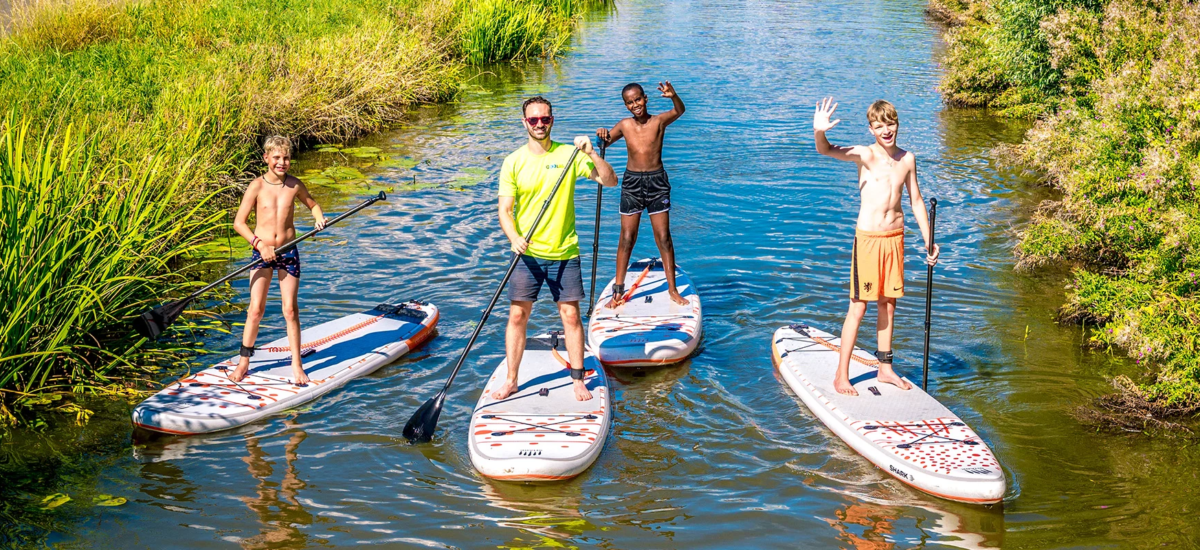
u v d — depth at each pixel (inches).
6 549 171.5
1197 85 311.4
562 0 964.6
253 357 249.0
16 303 223.3
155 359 251.0
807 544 176.1
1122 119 327.3
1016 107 557.3
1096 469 200.2
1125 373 244.4
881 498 191.3
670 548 175.0
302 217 374.6
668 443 213.5
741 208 385.4
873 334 268.7
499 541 177.0
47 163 243.3
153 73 474.6
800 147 480.1
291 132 476.4
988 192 412.2
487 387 231.0
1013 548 173.8
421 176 434.3
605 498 192.2
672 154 467.2
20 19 570.6
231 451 208.7
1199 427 216.4
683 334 259.9
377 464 204.4
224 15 637.3
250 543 175.6
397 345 255.6
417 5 763.4
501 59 756.0
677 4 1152.8
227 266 320.5
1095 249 321.1
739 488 195.3
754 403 231.9
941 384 238.8
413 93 588.4
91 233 236.7
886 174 214.5
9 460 203.3
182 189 333.4
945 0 1059.3
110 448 209.5
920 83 661.9
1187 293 256.5
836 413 217.0
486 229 360.2
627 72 701.9
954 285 305.9
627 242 278.5
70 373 238.1
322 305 289.4
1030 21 530.0
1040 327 274.1
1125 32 428.8
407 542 176.6
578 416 216.8
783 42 846.5
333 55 563.2
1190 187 283.6
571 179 214.2
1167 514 183.0
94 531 178.4
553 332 259.0
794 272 317.4
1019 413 224.4
